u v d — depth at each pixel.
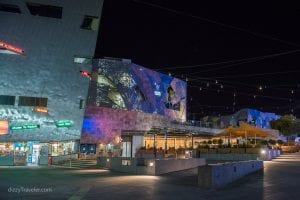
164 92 55.31
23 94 41.69
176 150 37.88
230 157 30.61
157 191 13.02
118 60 47.66
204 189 13.56
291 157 32.25
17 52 28.28
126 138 46.47
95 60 45.50
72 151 43.03
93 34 43.56
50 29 42.28
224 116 72.00
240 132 30.61
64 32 42.69
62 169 27.50
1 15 40.59
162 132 45.75
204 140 49.50
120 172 23.11
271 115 78.38
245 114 70.06
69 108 43.09
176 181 16.56
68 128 42.88
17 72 41.59
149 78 52.00
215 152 32.25
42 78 42.25
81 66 43.56
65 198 11.25
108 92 45.91
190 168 23.72
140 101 49.75
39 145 42.38
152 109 51.72
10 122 41.12
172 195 12.05
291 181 15.30
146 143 48.91
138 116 48.84
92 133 43.97
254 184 14.77
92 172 23.36
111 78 46.31
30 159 40.00
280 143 43.78
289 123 64.00
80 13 42.75
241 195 11.99
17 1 40.72
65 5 42.25
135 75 49.22
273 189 13.17
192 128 55.19
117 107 46.59
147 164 20.94
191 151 33.41
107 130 45.22
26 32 41.47
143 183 15.70
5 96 41.25
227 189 13.54
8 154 39.16
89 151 43.78
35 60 42.00
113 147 45.31
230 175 15.62
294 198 11.18
